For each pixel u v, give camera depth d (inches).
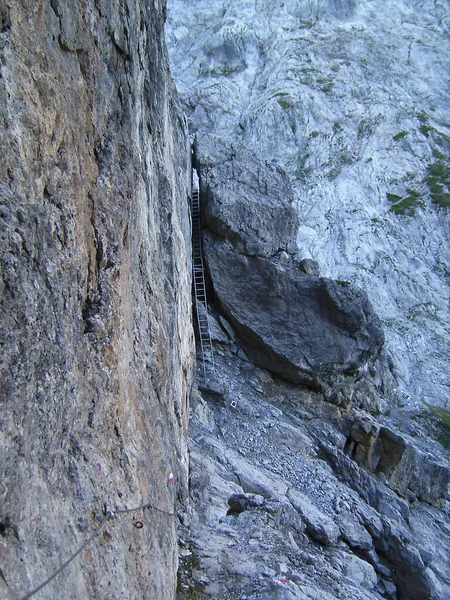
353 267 1032.2
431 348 933.2
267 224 661.9
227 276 647.8
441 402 826.8
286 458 535.8
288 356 622.2
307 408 621.9
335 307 623.5
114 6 197.9
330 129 1241.4
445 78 1423.5
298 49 1397.6
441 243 1112.2
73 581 126.7
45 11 142.7
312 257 1034.1
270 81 1342.3
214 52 1423.5
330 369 625.0
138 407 203.5
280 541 382.0
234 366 636.7
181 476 348.2
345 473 554.9
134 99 224.8
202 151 691.4
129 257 206.4
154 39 314.8
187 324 449.4
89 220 169.2
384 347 850.1
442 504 614.2
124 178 201.5
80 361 152.6
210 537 351.9
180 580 301.0
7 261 112.8
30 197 129.2
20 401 114.8
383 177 1187.3
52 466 129.4
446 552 537.0
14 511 109.0
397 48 1462.8
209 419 552.1
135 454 186.2
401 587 486.0
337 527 464.8
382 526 502.6
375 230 1083.9
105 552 147.6
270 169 701.3
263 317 636.1
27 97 130.5
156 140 318.7
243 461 498.0
